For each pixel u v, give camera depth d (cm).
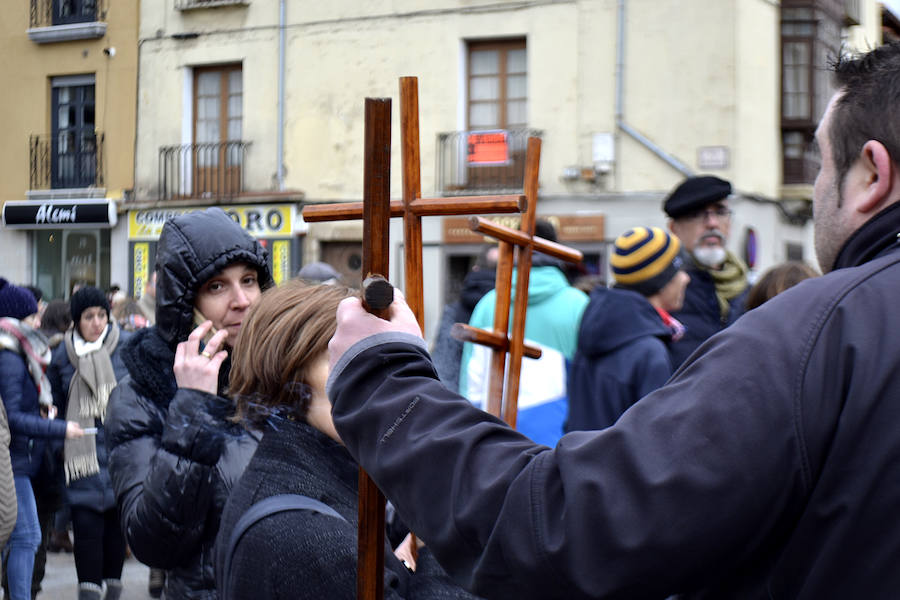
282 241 1631
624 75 1449
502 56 1531
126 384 248
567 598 102
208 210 265
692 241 400
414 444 113
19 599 489
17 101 1819
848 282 110
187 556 215
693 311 394
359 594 135
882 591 101
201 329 221
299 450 168
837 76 127
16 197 1822
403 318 124
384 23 1562
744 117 1432
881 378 103
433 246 1536
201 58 1686
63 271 1816
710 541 100
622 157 1455
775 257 1532
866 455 102
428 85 1543
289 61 1625
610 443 104
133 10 1736
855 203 122
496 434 114
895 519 100
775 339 107
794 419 103
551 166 1488
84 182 1788
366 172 125
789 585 106
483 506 108
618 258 368
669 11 1429
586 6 1462
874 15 1934
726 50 1407
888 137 117
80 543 521
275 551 153
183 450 210
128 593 629
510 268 228
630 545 99
